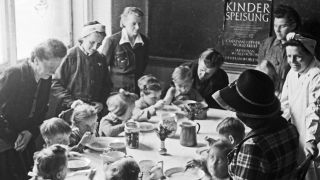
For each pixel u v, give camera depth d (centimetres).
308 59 309
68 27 433
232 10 448
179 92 365
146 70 470
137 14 409
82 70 370
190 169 249
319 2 421
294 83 320
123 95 307
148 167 241
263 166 190
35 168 222
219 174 237
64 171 221
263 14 442
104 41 432
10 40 349
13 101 291
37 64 292
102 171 249
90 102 372
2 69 340
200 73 372
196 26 459
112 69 418
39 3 397
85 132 282
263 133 194
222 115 344
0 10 342
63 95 355
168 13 461
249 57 455
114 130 295
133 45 417
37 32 399
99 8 454
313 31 420
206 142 289
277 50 395
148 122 322
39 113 308
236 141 262
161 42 469
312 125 296
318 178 310
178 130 312
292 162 201
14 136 293
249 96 196
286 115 327
